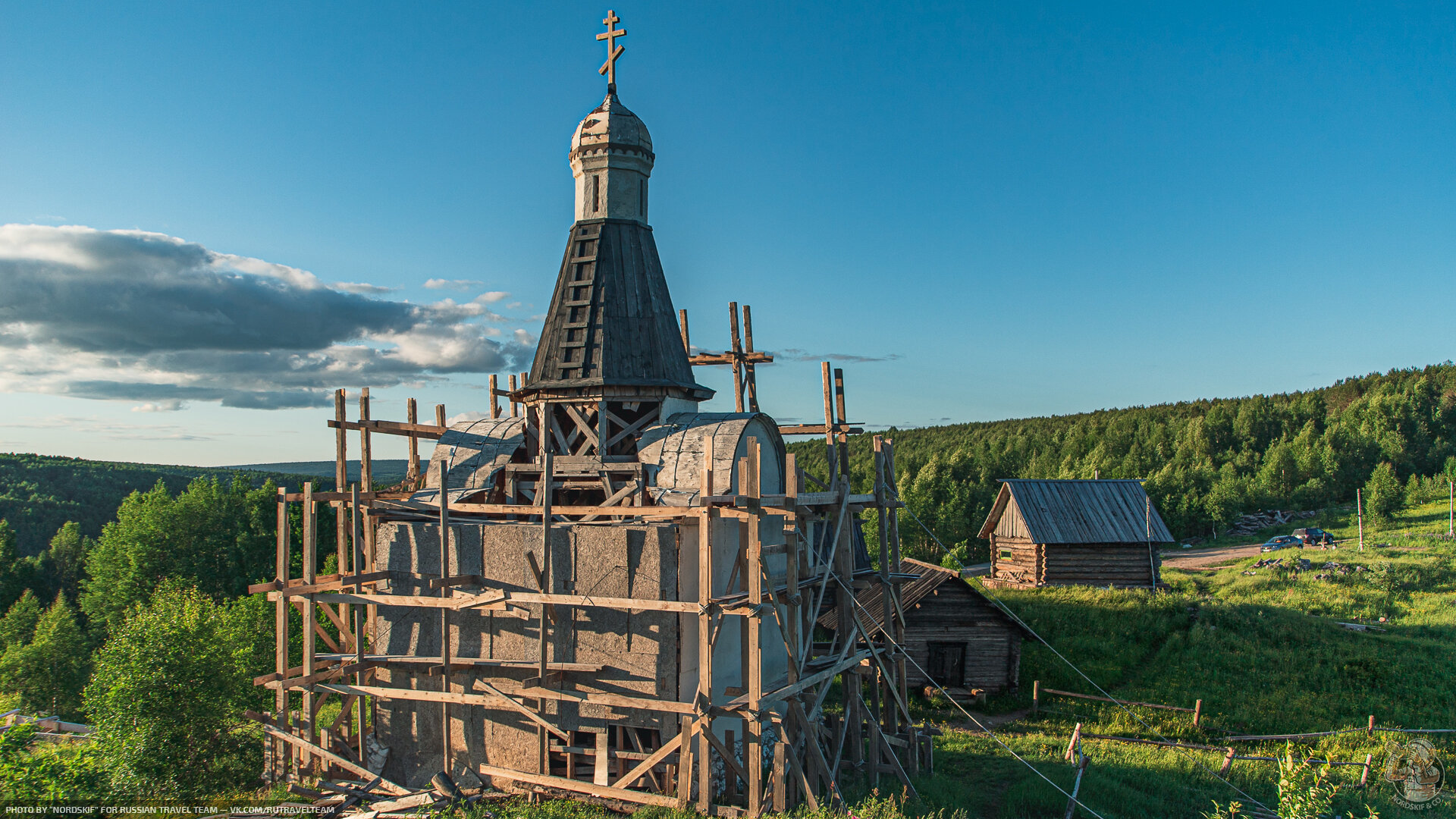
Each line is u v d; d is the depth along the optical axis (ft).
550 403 58.80
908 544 252.42
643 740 51.01
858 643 70.85
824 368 65.62
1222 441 374.43
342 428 57.62
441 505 51.90
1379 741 78.95
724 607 46.09
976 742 79.15
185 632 62.49
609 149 62.54
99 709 60.49
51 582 248.32
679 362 61.67
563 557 51.60
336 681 57.21
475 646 53.67
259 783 60.23
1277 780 67.41
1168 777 67.36
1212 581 147.33
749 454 45.91
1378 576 141.79
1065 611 112.78
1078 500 145.28
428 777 54.34
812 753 51.11
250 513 200.85
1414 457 314.76
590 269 61.52
